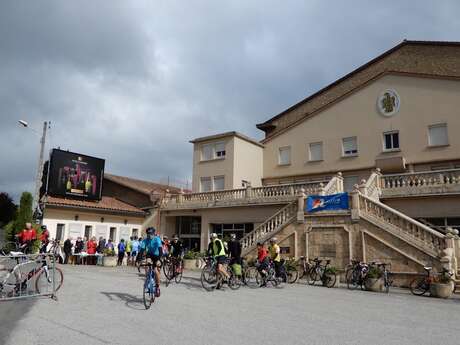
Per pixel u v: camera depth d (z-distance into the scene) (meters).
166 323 7.44
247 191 24.98
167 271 14.81
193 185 30.56
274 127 34.06
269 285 15.02
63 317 7.76
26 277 10.23
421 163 23.16
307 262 17.86
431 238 14.82
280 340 6.44
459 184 18.42
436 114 23.20
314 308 9.68
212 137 29.77
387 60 28.59
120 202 32.19
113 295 10.68
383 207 16.34
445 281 13.00
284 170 29.58
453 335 7.14
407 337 6.91
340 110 27.39
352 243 16.94
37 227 22.84
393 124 24.78
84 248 25.41
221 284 13.09
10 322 7.29
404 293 13.67
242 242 20.58
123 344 5.98
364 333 7.12
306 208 18.70
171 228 29.67
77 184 28.59
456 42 25.28
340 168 26.56
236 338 6.48
